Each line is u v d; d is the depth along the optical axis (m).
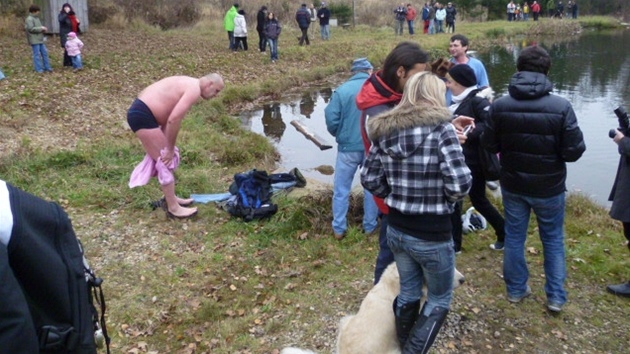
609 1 50.44
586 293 4.61
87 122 10.26
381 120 3.15
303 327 4.25
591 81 18.67
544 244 4.24
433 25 33.59
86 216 6.20
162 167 5.95
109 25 25.72
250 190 6.29
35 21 14.16
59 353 2.05
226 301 4.64
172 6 28.91
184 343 4.12
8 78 13.33
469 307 4.39
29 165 7.55
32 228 2.00
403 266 3.37
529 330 4.12
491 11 45.91
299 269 5.09
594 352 3.91
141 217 6.23
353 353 3.40
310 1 35.03
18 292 1.81
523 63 3.91
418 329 3.29
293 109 14.30
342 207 5.52
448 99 4.98
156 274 5.05
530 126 3.85
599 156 10.28
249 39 24.86
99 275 5.02
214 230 5.92
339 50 22.80
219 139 9.97
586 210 6.56
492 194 6.88
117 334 4.21
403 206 3.16
